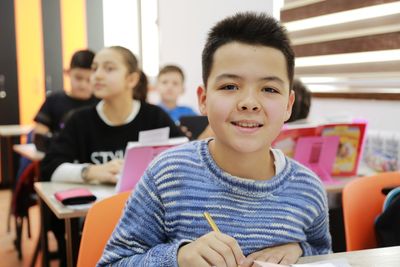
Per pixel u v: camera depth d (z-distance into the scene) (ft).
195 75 14.62
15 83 16.85
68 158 6.77
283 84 2.97
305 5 9.70
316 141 6.66
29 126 15.37
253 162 3.19
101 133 6.95
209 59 3.05
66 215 5.18
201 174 3.21
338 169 7.14
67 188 6.20
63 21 17.13
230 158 3.16
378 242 4.60
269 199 3.22
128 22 17.78
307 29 9.71
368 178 5.03
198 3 14.17
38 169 8.96
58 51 17.17
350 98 8.79
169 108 13.07
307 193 3.36
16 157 14.24
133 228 3.16
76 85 10.23
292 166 3.45
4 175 16.87
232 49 2.91
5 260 10.00
